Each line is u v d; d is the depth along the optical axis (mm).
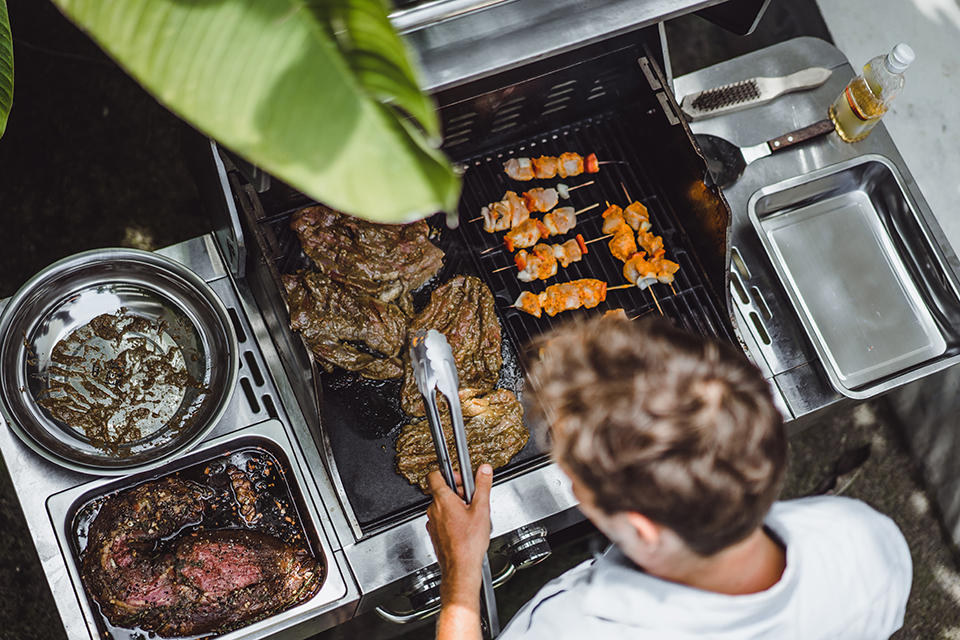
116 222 3381
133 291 2484
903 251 2809
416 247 2553
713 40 3777
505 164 2697
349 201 1027
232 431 2408
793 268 2752
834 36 3564
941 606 3365
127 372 2416
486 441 2412
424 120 1018
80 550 2266
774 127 2879
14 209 3299
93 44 3531
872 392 2480
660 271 2588
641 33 2449
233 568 2207
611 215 2664
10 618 2873
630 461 975
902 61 2496
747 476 969
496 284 2637
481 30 1771
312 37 1057
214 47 1073
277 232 2555
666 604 1130
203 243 2621
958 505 3340
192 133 2279
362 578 2299
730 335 2572
